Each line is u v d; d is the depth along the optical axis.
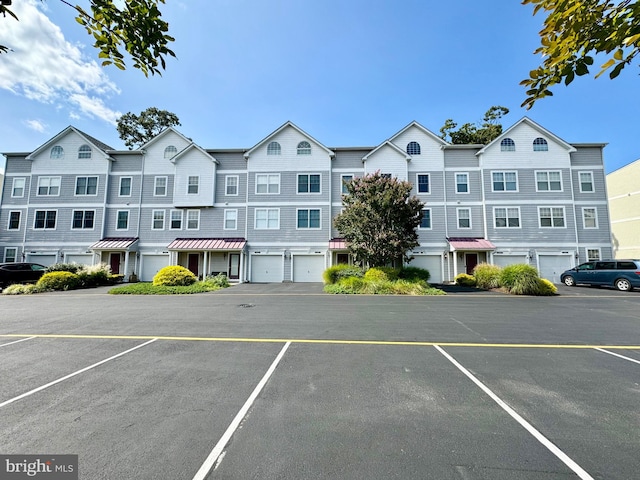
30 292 14.79
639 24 1.98
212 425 3.12
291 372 4.55
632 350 5.63
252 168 22.31
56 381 4.25
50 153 22.86
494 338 6.40
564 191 20.41
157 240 22.17
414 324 7.67
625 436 2.92
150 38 2.67
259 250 21.58
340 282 16.00
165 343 6.07
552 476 2.39
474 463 2.54
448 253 20.75
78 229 22.14
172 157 22.86
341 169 22.22
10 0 2.30
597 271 15.95
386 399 3.69
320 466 2.51
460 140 31.75
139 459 2.60
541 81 2.52
